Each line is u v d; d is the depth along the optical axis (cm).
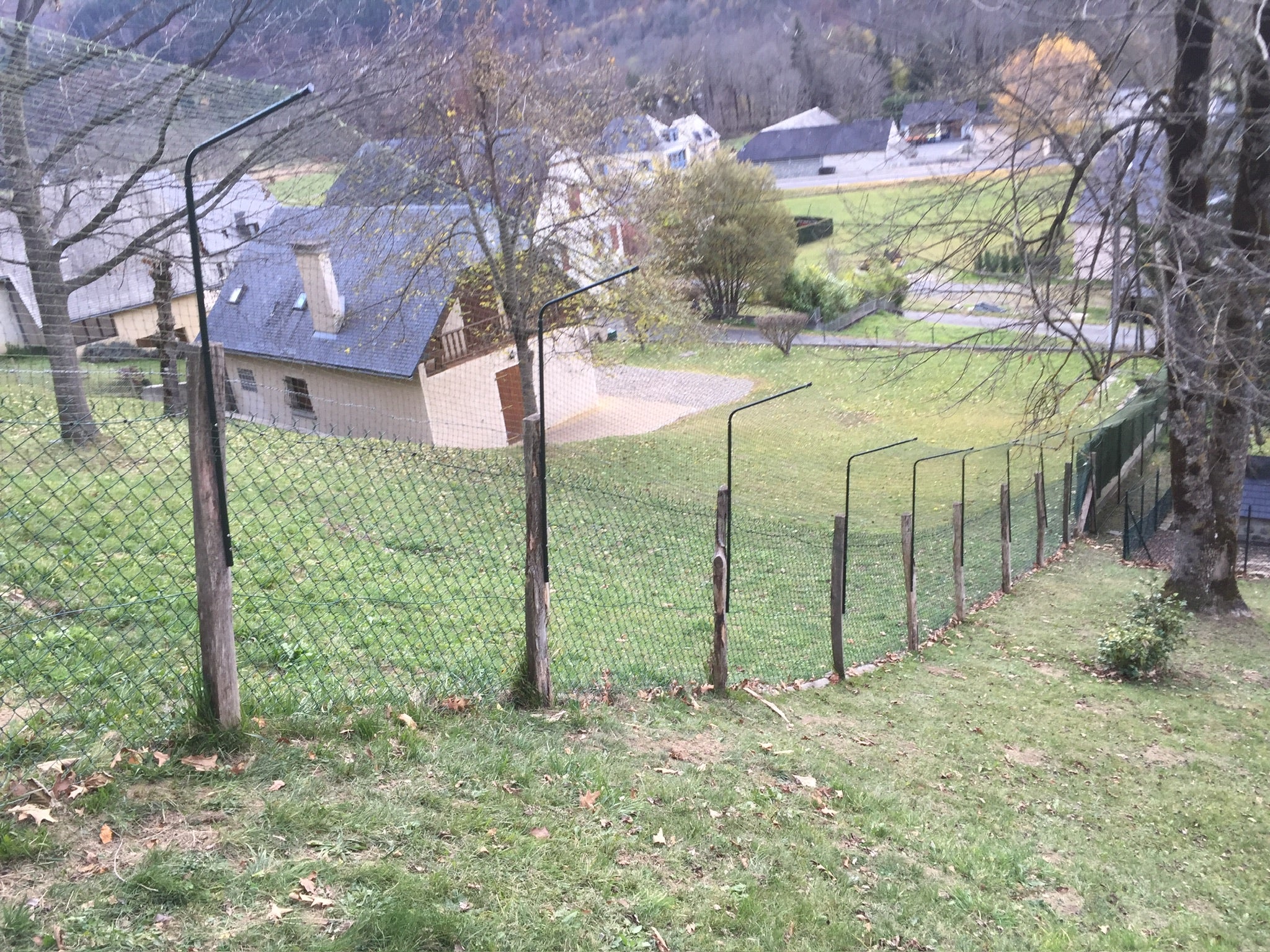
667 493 1961
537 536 552
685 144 3719
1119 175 1173
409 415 2253
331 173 1638
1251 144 1216
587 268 2248
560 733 537
